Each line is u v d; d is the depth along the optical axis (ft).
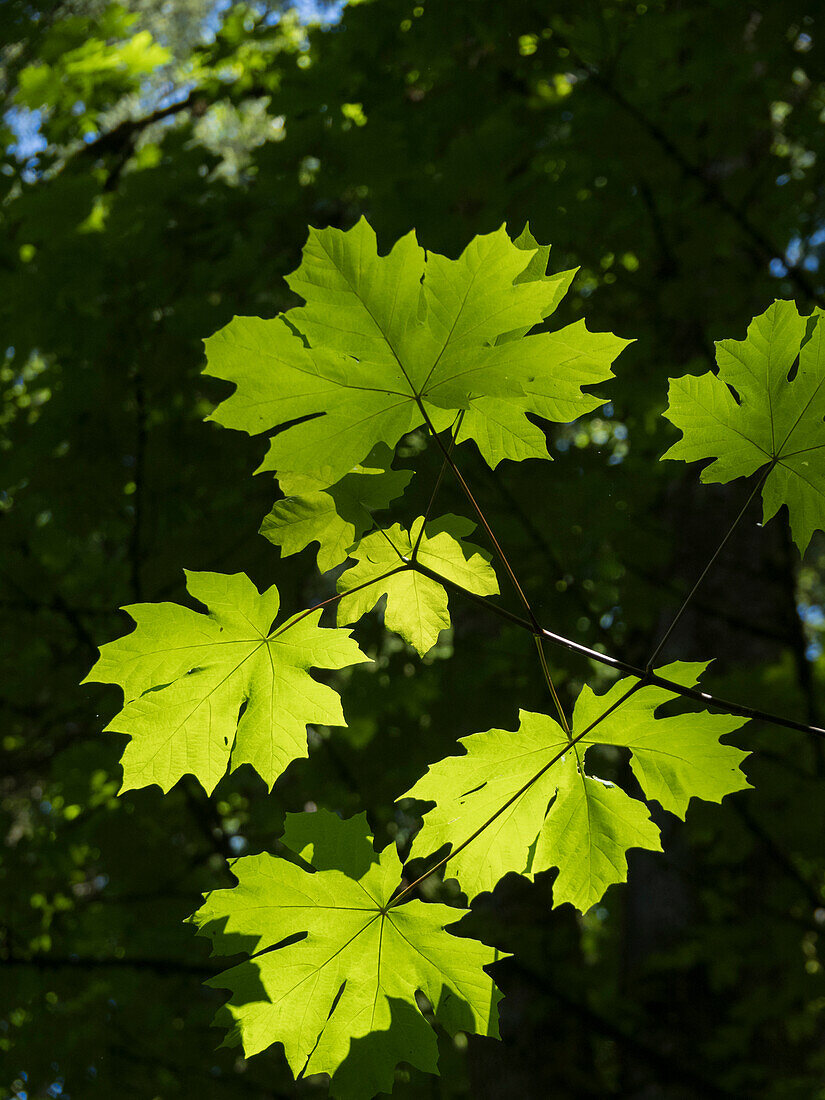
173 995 15.76
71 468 13.93
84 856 16.29
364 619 16.10
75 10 19.51
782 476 4.75
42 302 13.79
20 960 13.75
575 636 16.29
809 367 4.55
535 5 13.37
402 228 14.60
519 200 14.55
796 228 16.38
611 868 4.97
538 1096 13.83
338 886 4.74
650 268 16.16
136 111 25.59
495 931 14.53
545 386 4.25
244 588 4.42
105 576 15.53
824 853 13.56
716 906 15.17
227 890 4.72
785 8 13.14
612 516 13.25
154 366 13.41
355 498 4.36
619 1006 14.75
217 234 14.67
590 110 13.76
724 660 16.22
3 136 15.52
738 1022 14.55
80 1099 14.55
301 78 14.53
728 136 14.56
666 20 12.76
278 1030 4.76
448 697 15.23
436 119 15.35
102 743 14.83
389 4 14.01
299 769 16.11
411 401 4.23
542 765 4.85
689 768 4.82
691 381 4.61
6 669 14.62
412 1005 4.83
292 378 4.05
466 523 4.48
